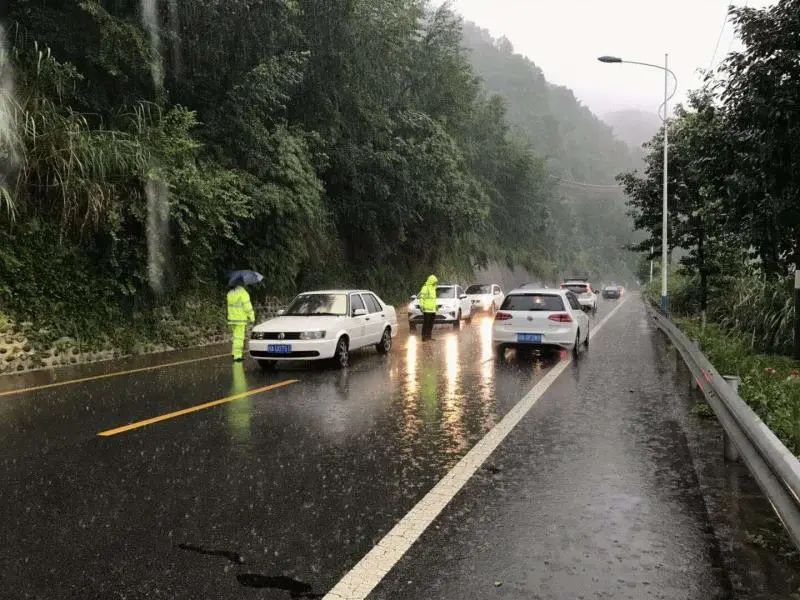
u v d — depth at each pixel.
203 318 15.90
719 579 3.32
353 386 9.38
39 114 11.32
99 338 12.69
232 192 14.66
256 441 6.14
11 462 5.45
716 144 9.71
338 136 22.73
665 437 6.28
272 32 16.86
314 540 3.82
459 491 4.70
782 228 9.42
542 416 7.26
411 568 3.45
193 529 4.00
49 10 12.58
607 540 3.81
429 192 26.69
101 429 6.66
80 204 11.84
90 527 4.03
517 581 3.29
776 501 3.21
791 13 8.40
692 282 26.48
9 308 11.10
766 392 7.05
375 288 28.00
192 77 16.28
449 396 8.54
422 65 31.53
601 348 14.69
